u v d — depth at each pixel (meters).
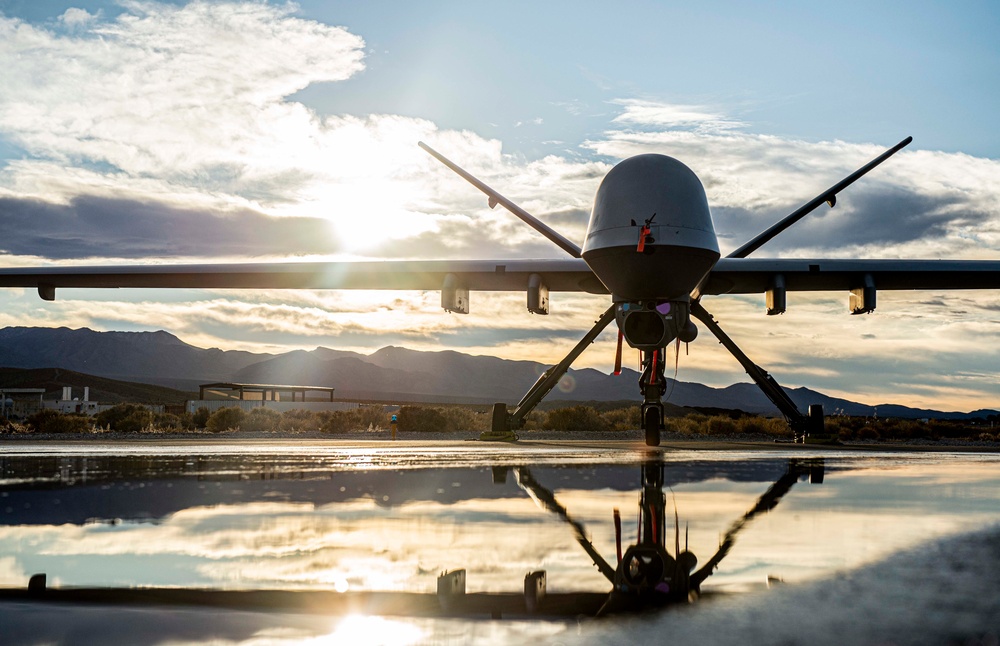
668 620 1.84
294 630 1.79
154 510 3.95
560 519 3.72
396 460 8.56
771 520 3.69
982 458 9.93
